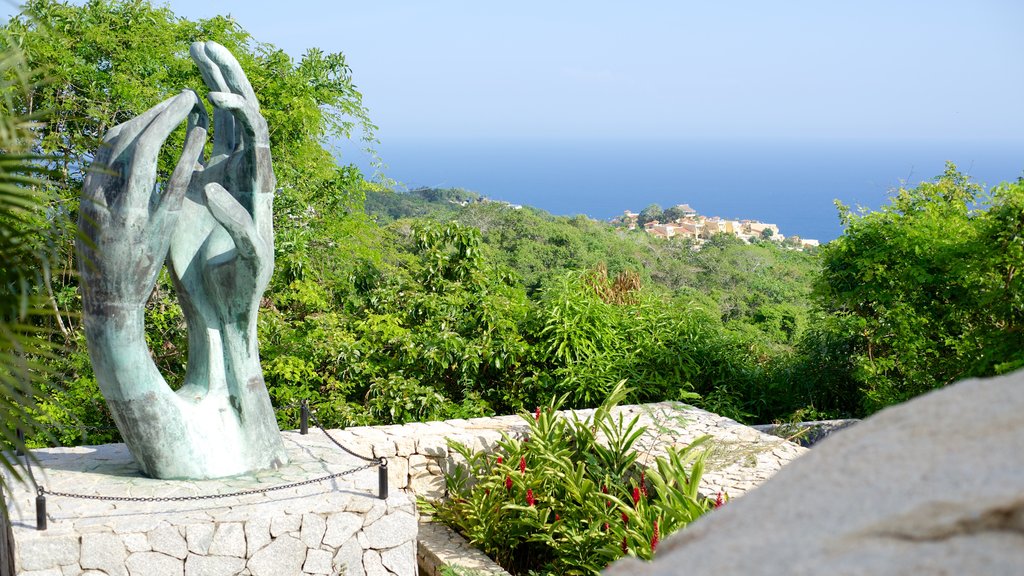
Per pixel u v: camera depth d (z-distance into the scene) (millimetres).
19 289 4164
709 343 11133
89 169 4422
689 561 1443
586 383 10555
